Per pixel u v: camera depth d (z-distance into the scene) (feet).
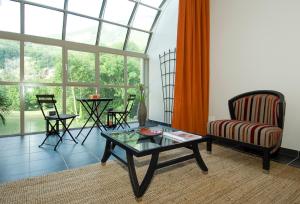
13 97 11.94
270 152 6.62
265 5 9.48
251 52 10.12
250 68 10.19
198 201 4.89
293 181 5.98
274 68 9.21
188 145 5.96
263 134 6.54
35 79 12.63
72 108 14.11
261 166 7.13
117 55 16.15
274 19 9.16
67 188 5.49
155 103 16.89
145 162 7.39
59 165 7.20
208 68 12.14
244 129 7.14
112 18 15.39
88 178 6.12
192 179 6.07
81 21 14.42
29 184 5.71
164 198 5.02
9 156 8.13
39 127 12.82
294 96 8.57
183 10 11.30
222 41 11.56
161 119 16.20
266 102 8.36
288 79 8.75
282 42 8.91
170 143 5.71
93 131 13.17
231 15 11.03
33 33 12.62
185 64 11.49
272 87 9.32
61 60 13.47
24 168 6.90
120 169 6.81
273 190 5.44
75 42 13.91
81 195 5.15
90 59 14.76
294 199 5.01
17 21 12.07
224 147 9.52
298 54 8.39
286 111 8.81
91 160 7.73
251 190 5.43
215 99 12.04
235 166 7.12
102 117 15.35
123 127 14.44
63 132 11.81
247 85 10.36
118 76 16.33
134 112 17.21
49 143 10.15
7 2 11.66
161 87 16.20
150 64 17.51
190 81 11.43
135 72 17.39
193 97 11.61
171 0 15.16
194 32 11.69
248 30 10.23
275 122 7.68
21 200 4.89
